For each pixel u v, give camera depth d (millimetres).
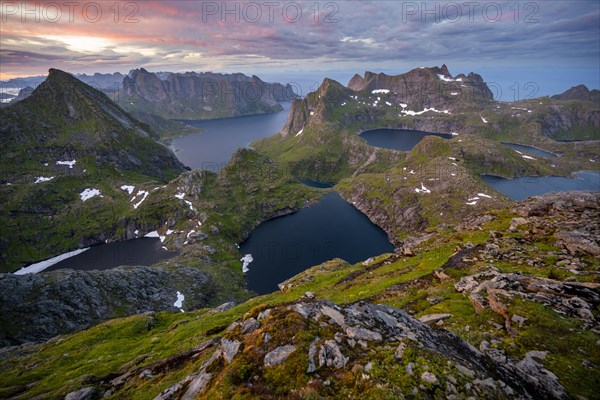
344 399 13539
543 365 16641
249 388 14828
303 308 19844
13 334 90125
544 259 32844
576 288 24000
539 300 22766
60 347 50312
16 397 30734
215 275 158625
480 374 14750
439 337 18297
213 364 18453
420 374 14133
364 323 18672
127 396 22781
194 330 44656
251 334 18609
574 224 40469
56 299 101688
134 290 117812
